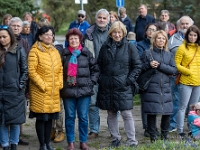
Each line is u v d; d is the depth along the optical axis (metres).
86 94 8.47
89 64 8.62
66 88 8.42
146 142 9.23
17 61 7.94
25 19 12.78
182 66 9.50
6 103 7.84
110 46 8.53
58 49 8.83
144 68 8.75
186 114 10.78
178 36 10.20
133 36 10.80
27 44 9.30
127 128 8.62
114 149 8.15
